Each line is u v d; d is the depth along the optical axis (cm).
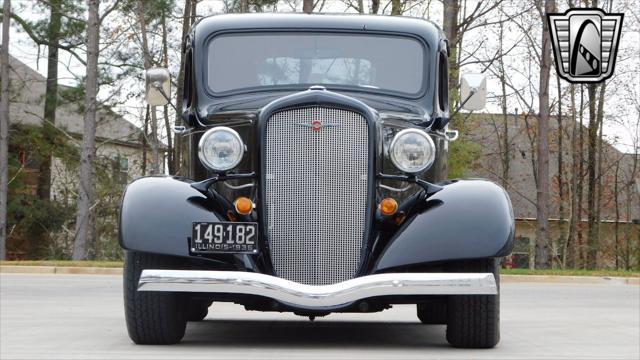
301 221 789
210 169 811
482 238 769
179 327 824
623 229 6031
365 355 759
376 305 827
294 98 796
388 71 935
